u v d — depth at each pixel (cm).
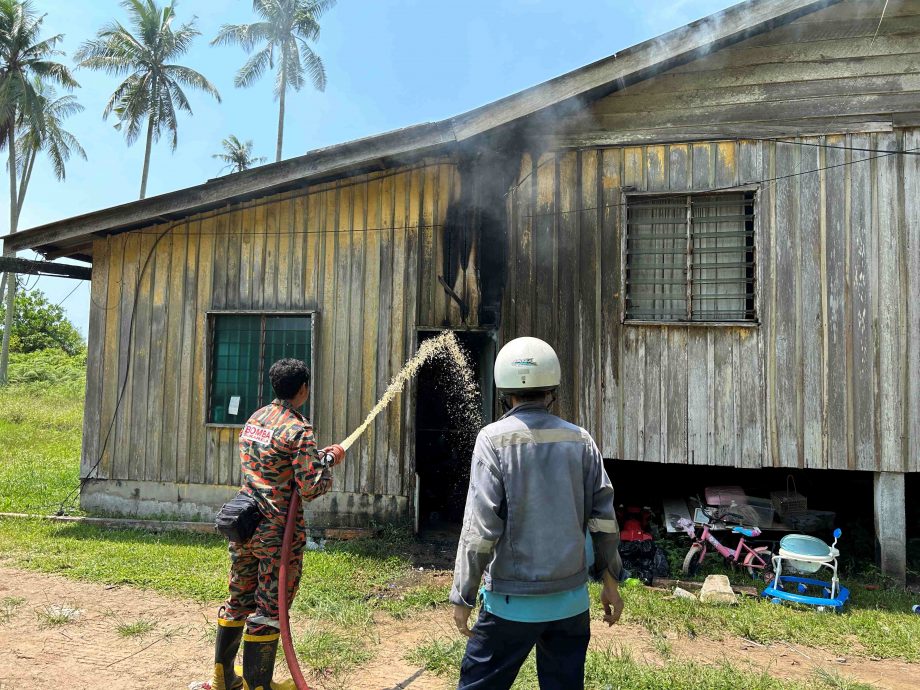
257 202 702
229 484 680
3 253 693
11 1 2598
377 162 635
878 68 576
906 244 562
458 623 216
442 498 761
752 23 561
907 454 550
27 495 773
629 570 543
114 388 718
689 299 598
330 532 638
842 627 435
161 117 3127
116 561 534
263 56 3216
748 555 546
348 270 679
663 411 596
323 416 671
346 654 359
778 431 573
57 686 319
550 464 219
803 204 581
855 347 565
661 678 333
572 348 621
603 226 620
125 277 725
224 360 702
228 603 303
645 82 617
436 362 768
